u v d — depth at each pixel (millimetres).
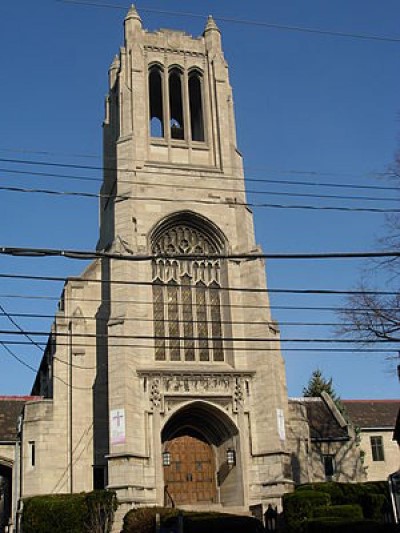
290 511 40781
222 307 51688
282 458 47031
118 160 53312
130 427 45156
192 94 61656
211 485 49188
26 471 47844
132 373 46688
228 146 56094
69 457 48125
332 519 36281
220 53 59719
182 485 48594
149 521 39312
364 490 45344
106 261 53344
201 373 48250
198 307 51438
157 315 50312
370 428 65625
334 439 58562
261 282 51844
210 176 54750
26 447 48312
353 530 34938
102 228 59500
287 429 50719
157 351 49312
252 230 54062
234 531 38906
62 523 41625
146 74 57125
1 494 75562
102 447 48719
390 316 38031
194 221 53469
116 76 60812
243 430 48062
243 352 50406
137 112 55312
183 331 50500
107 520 42031
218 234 53438
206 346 50562
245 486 46938
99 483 47938
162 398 47031
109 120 62625
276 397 48656
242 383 49188
